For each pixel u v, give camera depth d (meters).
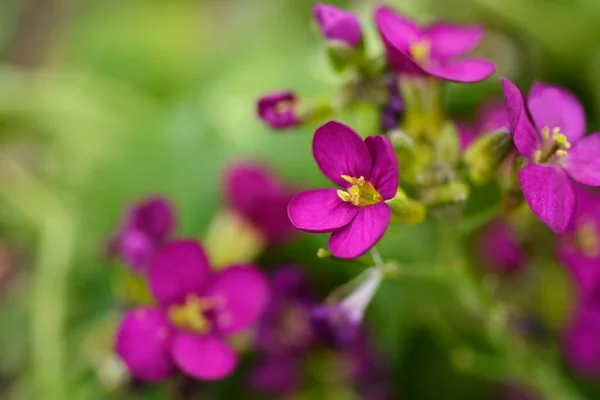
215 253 0.26
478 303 0.24
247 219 0.26
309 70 0.28
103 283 0.27
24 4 0.36
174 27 0.33
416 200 0.22
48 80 0.30
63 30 0.36
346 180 0.20
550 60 0.29
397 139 0.21
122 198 0.28
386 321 0.26
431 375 0.27
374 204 0.20
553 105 0.21
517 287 0.25
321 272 0.27
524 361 0.25
